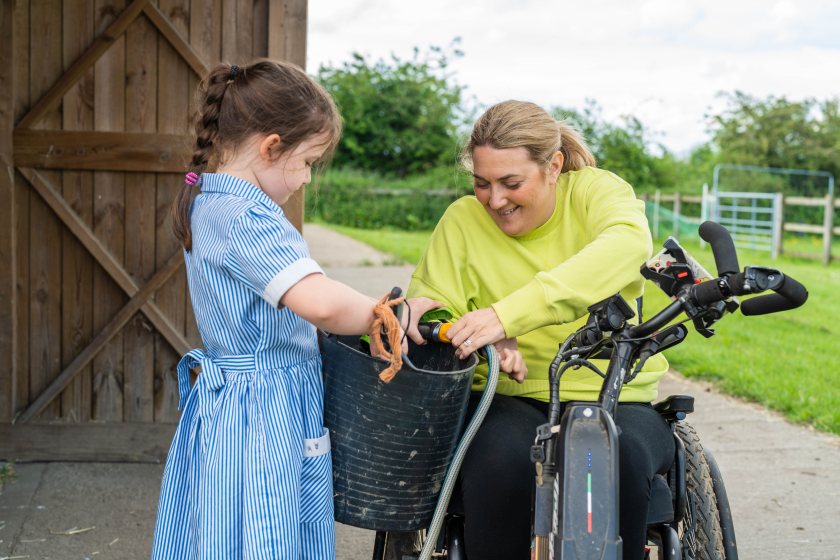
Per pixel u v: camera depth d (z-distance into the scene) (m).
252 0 4.59
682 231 18.64
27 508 4.11
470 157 2.62
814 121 25.39
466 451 2.21
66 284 4.67
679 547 2.40
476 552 2.25
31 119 4.51
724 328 8.75
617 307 2.07
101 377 4.72
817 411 5.80
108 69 4.56
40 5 4.50
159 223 4.66
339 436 2.14
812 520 4.17
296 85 2.09
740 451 5.12
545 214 2.53
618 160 22.00
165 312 4.71
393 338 1.94
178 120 4.61
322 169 2.23
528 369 2.54
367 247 15.19
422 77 25.73
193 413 2.17
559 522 1.80
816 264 15.31
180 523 2.17
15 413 4.70
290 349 2.11
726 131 25.56
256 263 1.95
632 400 2.50
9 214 4.53
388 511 2.14
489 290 2.60
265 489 2.02
